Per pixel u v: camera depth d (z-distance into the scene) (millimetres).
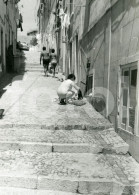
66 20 14648
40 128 6398
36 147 5336
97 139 5672
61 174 4262
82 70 10758
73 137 5836
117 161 4863
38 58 21312
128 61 5133
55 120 6859
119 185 3986
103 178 4141
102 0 7312
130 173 4348
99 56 7730
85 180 4055
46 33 29875
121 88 5785
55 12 20625
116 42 6031
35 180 4105
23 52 23469
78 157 5062
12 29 20969
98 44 7855
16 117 7156
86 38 9898
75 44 12805
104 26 7129
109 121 6625
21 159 4875
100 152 5262
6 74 15320
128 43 5203
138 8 4672
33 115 7422
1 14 14062
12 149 5363
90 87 9242
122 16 5590
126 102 5461
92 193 4027
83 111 7953
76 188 4055
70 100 9070
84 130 6344
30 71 17625
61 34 18938
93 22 8531
